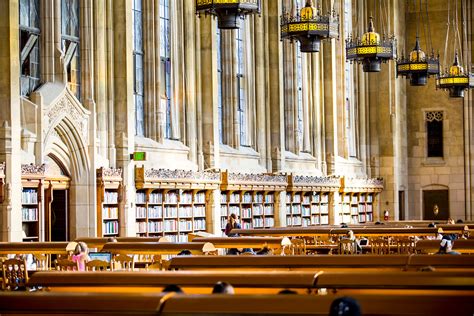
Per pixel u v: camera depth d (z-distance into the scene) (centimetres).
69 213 3142
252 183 4197
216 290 1173
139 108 3647
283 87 4775
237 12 2619
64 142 3112
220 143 4234
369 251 3216
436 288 1308
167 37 3844
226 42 4269
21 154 2872
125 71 3422
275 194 4466
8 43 2825
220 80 4262
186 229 3741
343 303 969
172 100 3834
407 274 1341
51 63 3094
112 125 3381
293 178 4572
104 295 1093
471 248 2472
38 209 2927
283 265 1723
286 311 1023
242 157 4309
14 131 2811
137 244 2439
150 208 3531
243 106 4425
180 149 3806
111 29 3412
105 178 3247
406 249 3158
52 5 3106
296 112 4816
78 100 3181
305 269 1705
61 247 2494
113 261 2269
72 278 1473
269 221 4425
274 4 4588
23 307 1107
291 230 3416
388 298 1077
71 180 3145
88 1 3303
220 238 2681
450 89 4959
